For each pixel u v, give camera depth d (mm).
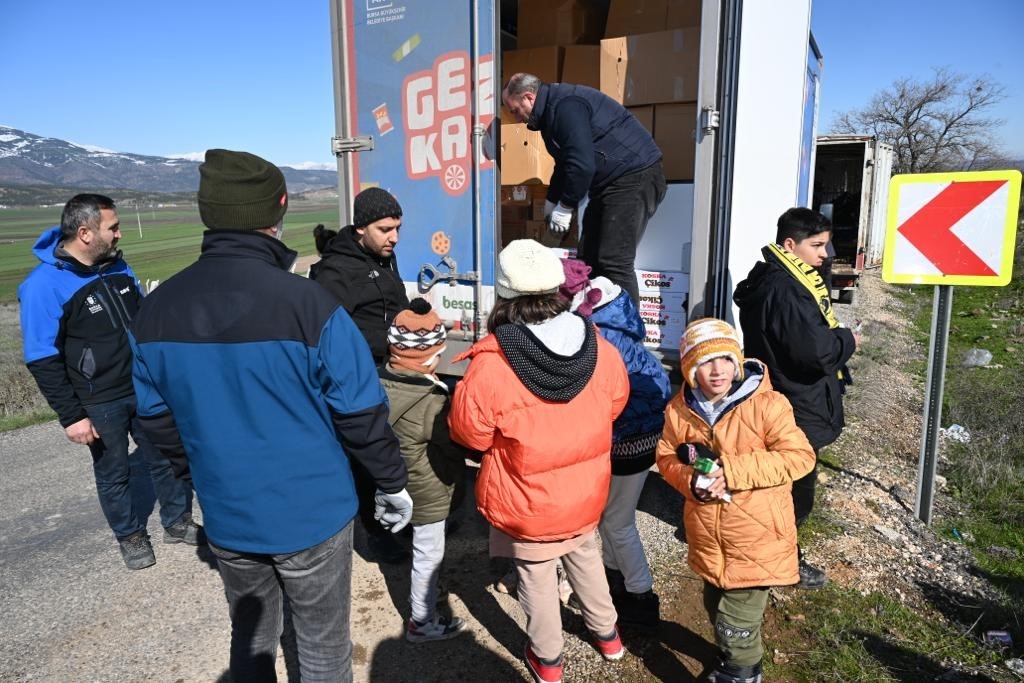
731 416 2254
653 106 4234
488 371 2102
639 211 3682
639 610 2775
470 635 2850
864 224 12766
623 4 4746
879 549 3484
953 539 3721
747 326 3010
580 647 2742
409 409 2500
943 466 4742
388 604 3094
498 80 3664
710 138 3359
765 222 4051
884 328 9500
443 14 3764
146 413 1844
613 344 2627
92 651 2805
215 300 1714
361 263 3004
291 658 2721
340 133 4152
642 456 2598
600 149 3598
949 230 3502
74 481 4738
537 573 2295
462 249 3900
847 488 4223
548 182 4637
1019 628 2834
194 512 4207
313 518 1818
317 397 1801
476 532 3750
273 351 1708
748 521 2150
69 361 3166
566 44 5059
